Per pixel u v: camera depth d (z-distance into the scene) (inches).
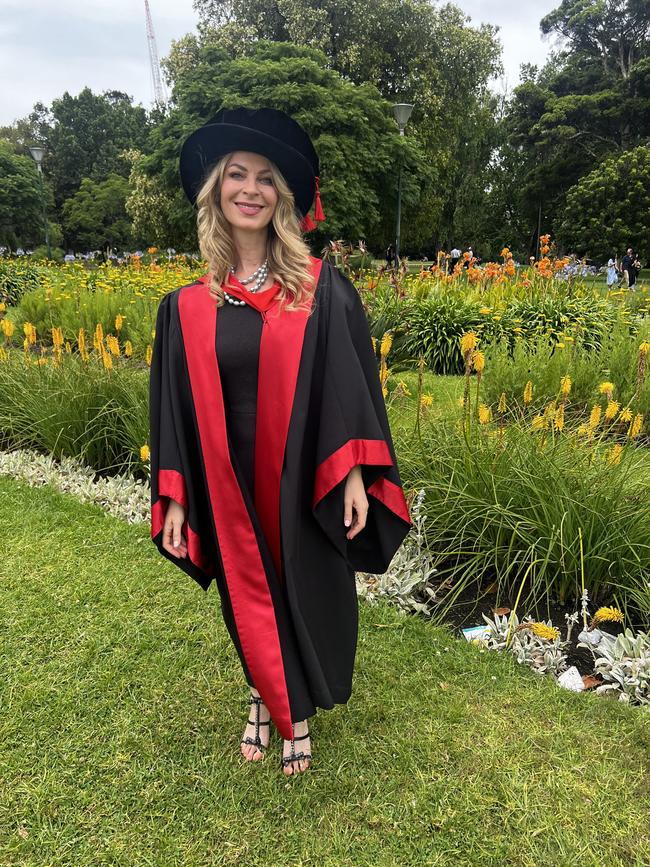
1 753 79.4
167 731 83.2
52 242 1630.2
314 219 74.4
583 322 299.1
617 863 65.4
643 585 108.9
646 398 196.9
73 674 93.5
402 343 278.7
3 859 66.2
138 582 117.7
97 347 187.6
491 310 300.7
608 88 1417.3
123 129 2086.6
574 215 1193.4
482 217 1429.6
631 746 80.4
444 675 93.7
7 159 1368.1
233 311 67.5
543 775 76.1
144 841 68.2
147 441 165.0
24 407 189.2
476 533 118.3
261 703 79.5
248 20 921.5
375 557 78.5
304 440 67.9
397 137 681.6
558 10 1513.3
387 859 66.1
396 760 78.6
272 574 69.7
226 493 67.7
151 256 587.8
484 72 987.3
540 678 93.4
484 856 66.2
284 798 73.3
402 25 889.5
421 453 133.5
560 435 132.0
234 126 63.3
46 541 132.5
